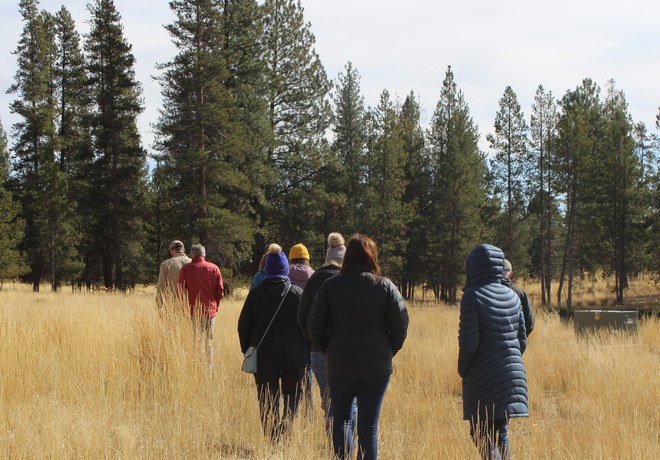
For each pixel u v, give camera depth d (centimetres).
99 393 619
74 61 4053
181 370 661
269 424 527
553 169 4728
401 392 733
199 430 522
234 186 3500
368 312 441
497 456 434
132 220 3919
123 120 3819
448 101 5534
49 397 603
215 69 3225
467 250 4731
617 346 1052
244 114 3816
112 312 1011
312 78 4322
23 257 4031
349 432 452
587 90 5609
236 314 1341
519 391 448
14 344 696
